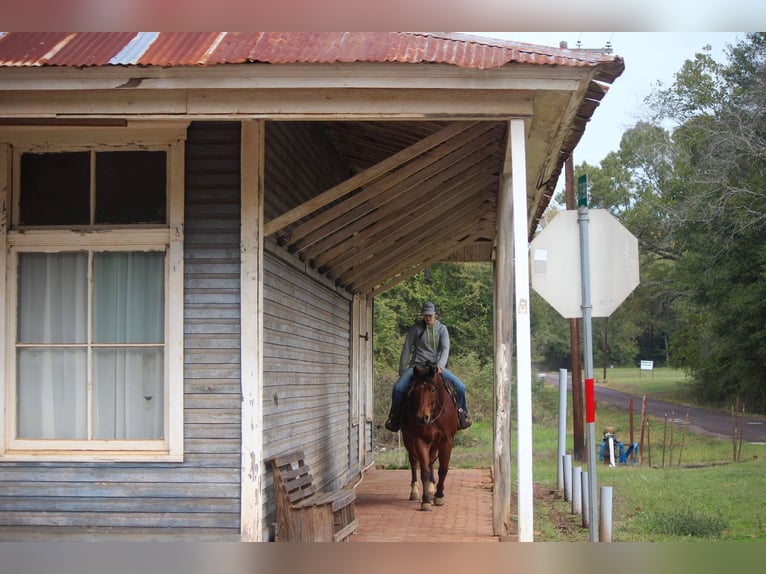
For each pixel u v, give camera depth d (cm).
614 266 678
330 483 1090
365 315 1534
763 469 2258
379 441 2812
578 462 2511
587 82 631
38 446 740
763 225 3344
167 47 630
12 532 727
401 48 629
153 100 636
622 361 6881
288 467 790
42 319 753
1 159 745
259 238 729
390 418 1106
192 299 731
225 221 735
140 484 725
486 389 3294
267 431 755
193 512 719
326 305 1073
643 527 1494
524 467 613
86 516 726
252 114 634
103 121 700
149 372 746
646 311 5238
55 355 754
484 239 1485
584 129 759
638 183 4903
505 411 915
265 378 752
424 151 729
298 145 905
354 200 791
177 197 736
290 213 734
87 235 743
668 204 4275
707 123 3706
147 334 747
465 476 1459
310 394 952
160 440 736
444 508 1073
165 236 738
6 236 746
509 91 632
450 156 808
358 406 1409
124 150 748
